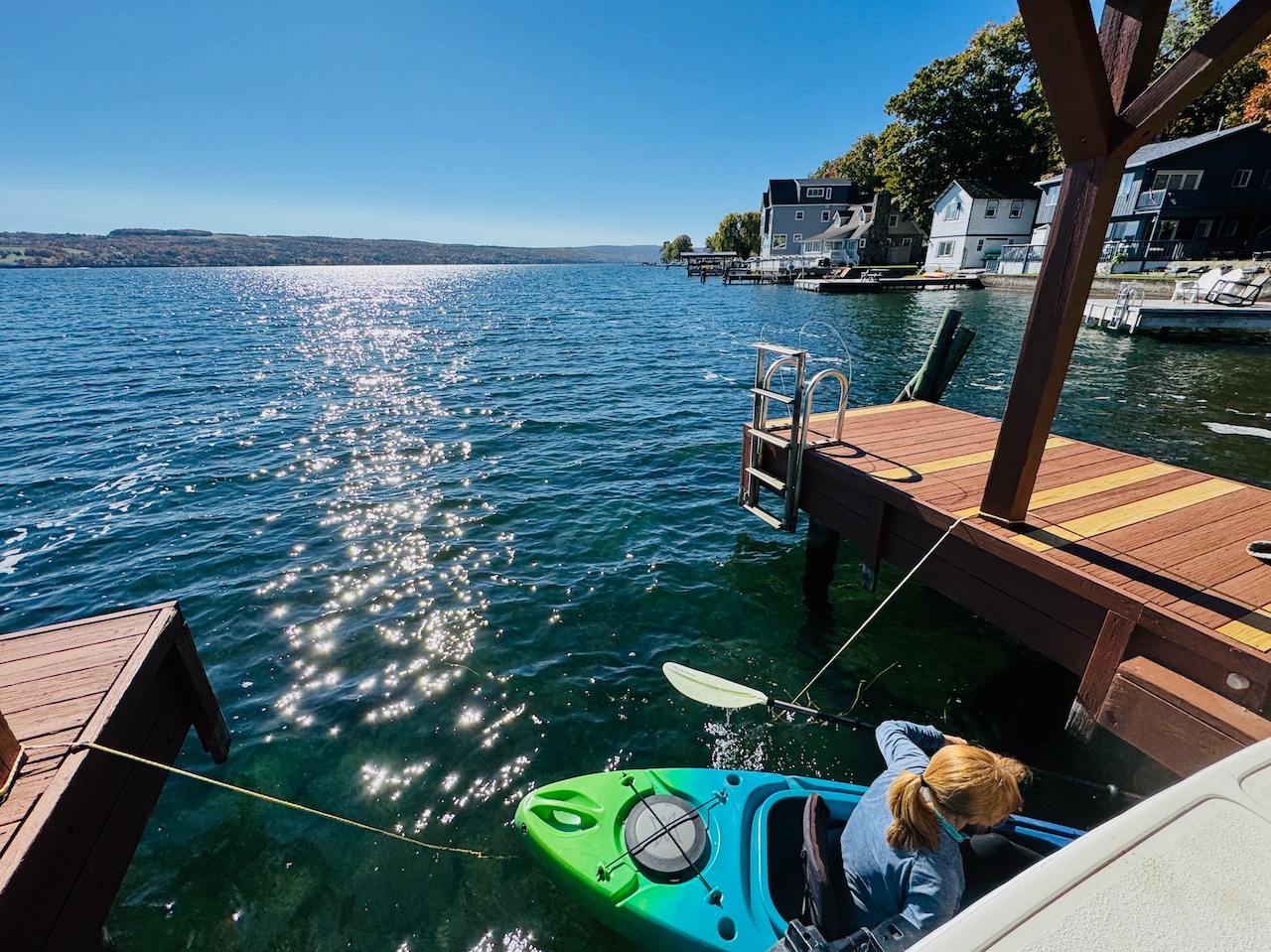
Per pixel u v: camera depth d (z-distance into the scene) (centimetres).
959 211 4312
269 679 494
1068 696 462
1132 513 413
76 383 1596
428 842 359
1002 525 399
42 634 309
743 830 313
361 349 2212
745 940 266
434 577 643
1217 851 112
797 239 6212
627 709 459
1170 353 1781
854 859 233
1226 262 2641
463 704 465
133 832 268
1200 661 289
